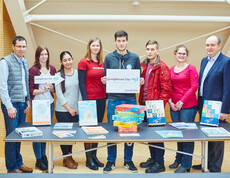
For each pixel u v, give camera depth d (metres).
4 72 2.79
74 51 4.36
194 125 2.70
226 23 3.96
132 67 2.92
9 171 2.95
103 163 3.46
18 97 2.90
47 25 4.02
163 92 2.96
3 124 3.92
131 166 3.18
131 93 2.96
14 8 3.64
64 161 3.38
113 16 3.81
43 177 1.80
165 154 3.90
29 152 3.92
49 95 3.21
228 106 2.76
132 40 4.22
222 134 2.34
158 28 4.04
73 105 3.20
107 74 2.81
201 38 4.17
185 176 1.83
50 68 3.21
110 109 2.97
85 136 2.34
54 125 2.75
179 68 3.12
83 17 3.81
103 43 4.28
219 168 2.98
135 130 2.49
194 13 3.93
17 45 2.85
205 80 2.93
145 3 3.77
